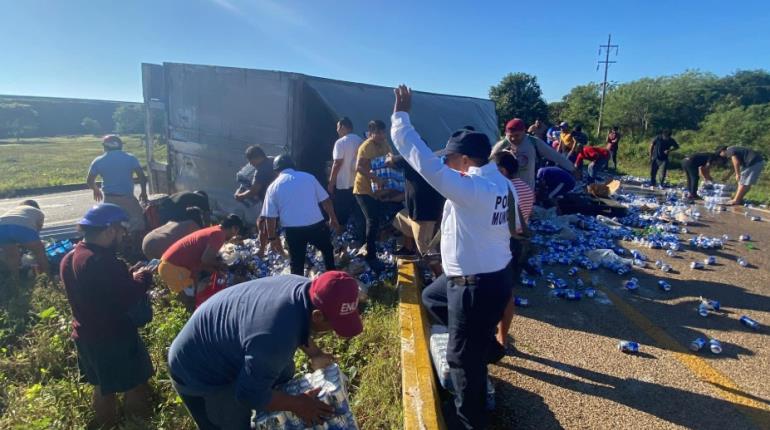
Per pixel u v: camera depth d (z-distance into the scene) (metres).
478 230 2.74
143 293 3.52
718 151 12.16
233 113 7.79
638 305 5.38
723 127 30.47
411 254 6.27
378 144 6.02
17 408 3.47
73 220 10.52
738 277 6.35
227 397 2.45
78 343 3.37
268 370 2.11
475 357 2.84
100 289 3.21
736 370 4.04
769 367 4.10
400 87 2.88
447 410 3.20
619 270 6.32
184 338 2.38
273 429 2.44
